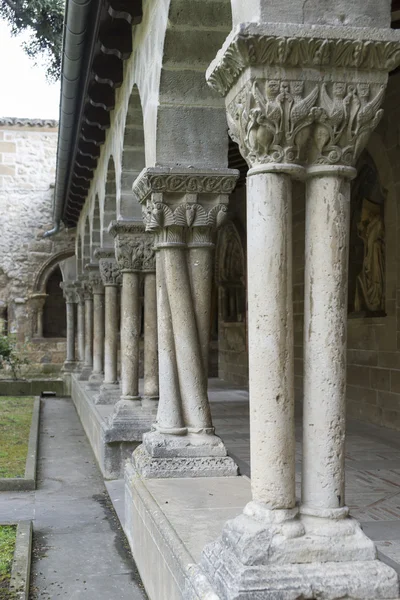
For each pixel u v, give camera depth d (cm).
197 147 527
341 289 305
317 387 307
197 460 509
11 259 2088
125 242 770
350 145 303
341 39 288
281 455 305
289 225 305
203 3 476
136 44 632
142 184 528
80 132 967
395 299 880
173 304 530
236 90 303
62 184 1338
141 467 513
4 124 2106
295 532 296
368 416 952
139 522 479
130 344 783
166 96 521
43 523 617
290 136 296
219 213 524
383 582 285
